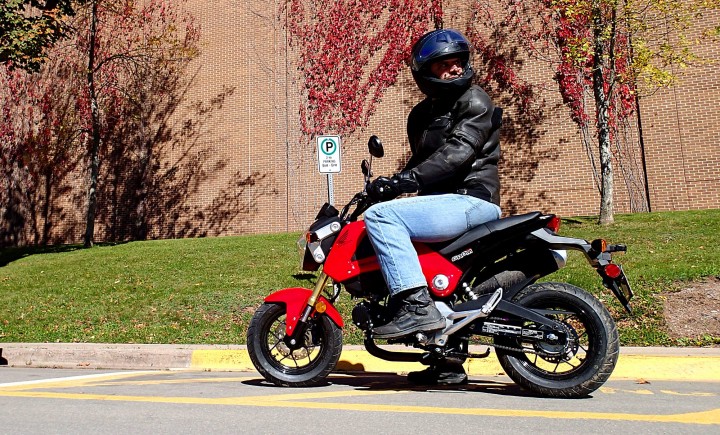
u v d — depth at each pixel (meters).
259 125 21.45
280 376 4.65
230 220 21.44
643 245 10.66
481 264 4.12
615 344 3.90
